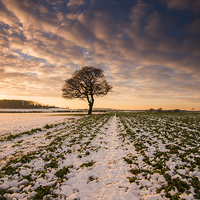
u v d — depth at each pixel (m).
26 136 10.89
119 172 5.16
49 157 6.61
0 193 3.93
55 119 22.36
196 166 5.22
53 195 3.84
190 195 3.69
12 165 5.70
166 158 6.06
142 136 10.12
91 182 4.50
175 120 18.67
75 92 38.84
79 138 10.05
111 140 9.59
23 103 172.88
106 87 39.81
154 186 4.19
